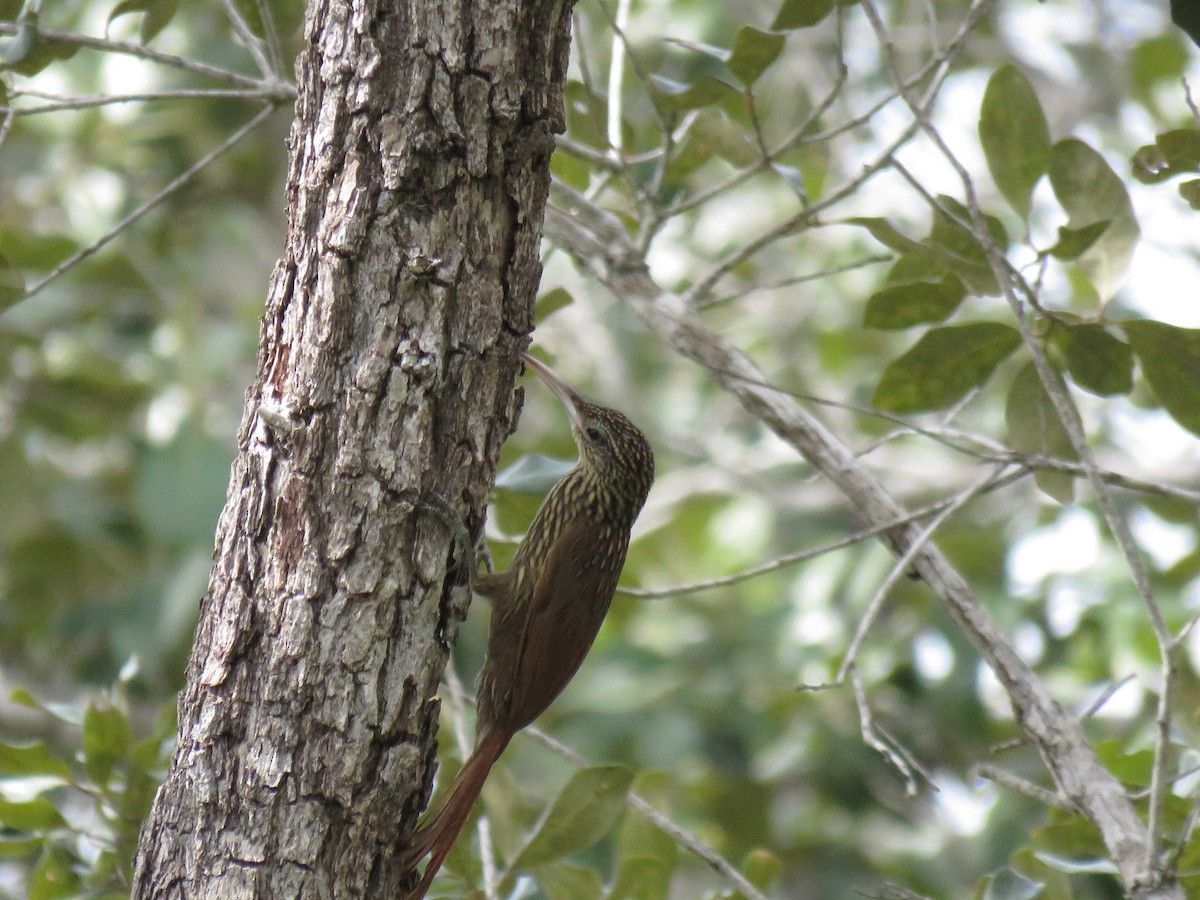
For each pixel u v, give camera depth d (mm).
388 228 5695
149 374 14922
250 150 16516
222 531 5855
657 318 8320
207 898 5551
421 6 5695
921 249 7176
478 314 5828
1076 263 7535
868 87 16312
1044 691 7000
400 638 5785
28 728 13484
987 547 14141
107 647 13859
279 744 5637
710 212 17609
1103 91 16969
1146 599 6074
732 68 7750
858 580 13844
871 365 17844
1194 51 15562
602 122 9344
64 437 15016
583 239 8680
